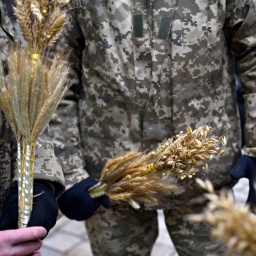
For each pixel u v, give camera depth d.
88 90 1.30
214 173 1.28
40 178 0.95
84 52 1.29
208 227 1.33
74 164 1.27
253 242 0.43
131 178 0.92
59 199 1.21
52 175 0.97
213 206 0.44
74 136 1.31
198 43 1.19
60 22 0.75
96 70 1.25
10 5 0.94
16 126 0.80
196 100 1.23
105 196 1.18
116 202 1.29
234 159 1.33
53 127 1.27
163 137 1.25
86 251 2.23
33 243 0.84
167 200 1.27
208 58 1.21
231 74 1.34
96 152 1.32
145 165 0.92
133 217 1.37
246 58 1.25
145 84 1.21
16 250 0.81
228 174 1.32
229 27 1.25
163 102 1.22
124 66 1.21
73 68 1.31
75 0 1.21
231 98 1.33
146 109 1.23
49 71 0.77
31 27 0.75
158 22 1.18
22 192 0.83
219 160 1.28
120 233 1.38
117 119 1.26
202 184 0.48
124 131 1.26
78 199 1.17
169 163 0.86
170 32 1.18
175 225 1.37
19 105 0.76
